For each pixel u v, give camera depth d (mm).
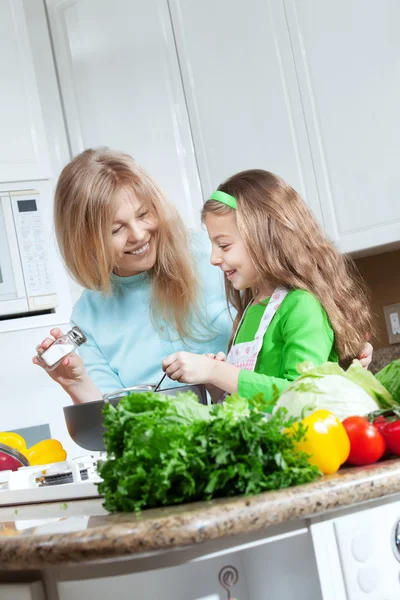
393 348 3154
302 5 2830
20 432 2992
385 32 2625
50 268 3096
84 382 1795
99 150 1960
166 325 2035
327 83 2799
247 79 3002
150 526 832
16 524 1104
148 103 3217
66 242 1930
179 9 3146
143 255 1930
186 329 2016
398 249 3119
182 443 936
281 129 2930
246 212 1725
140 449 941
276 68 2916
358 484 933
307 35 2830
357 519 972
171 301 1990
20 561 875
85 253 1913
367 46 2678
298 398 1119
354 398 1128
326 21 2773
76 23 3305
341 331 1696
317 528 946
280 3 2879
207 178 3156
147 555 839
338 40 2750
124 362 2068
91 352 2092
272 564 1012
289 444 954
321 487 914
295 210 1759
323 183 2850
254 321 1804
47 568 954
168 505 952
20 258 3059
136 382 2061
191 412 1001
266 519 866
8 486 1501
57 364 1729
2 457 1701
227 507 861
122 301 2074
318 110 2834
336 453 1016
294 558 979
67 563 849
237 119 3045
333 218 2846
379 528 988
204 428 958
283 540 990
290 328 1655
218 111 3094
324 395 1120
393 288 3170
